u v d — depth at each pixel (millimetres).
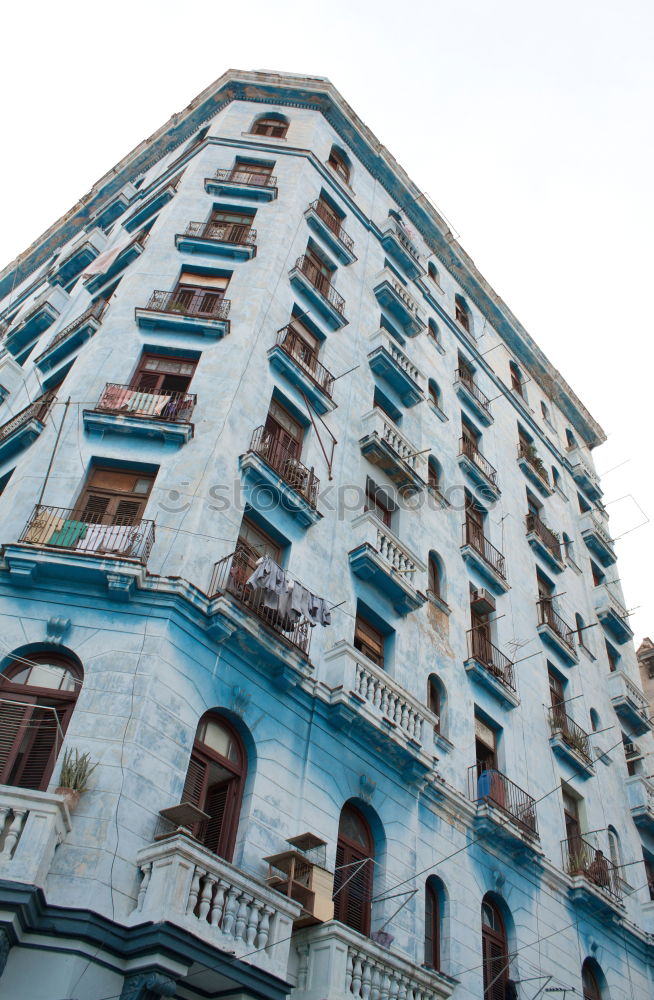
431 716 20203
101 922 11742
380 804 18156
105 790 13047
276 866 14797
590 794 27562
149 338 21969
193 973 12281
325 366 25188
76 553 15609
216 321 22047
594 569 39375
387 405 27203
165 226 26594
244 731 16125
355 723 18047
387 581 21422
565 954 21891
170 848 12312
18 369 27234
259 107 34875
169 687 14844
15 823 11664
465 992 17797
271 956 12844
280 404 22266
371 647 21156
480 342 38969
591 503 42875
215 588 16781
